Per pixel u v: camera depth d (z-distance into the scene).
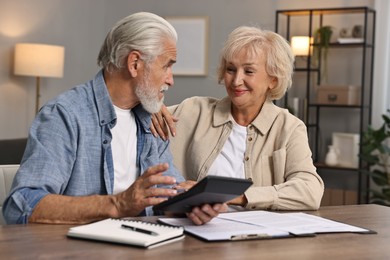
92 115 1.90
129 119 2.05
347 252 1.44
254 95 2.36
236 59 2.34
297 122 2.39
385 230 1.74
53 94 6.26
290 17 5.85
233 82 2.35
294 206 2.08
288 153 2.31
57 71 5.61
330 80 5.68
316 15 5.75
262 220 1.76
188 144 2.49
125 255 1.32
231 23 6.16
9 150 3.44
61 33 6.29
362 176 5.55
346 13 5.57
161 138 2.19
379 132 4.98
